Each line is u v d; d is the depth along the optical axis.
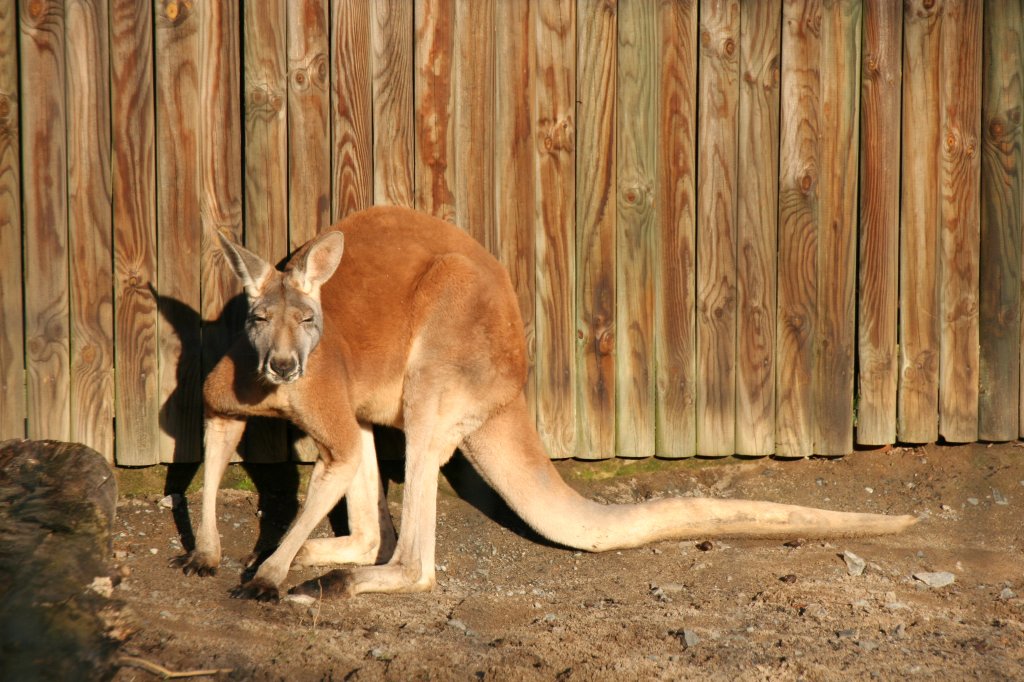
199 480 9.55
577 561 8.79
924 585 8.11
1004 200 10.41
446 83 9.47
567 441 10.01
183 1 8.98
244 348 7.89
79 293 9.05
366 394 8.62
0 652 5.90
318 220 9.41
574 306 9.91
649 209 9.91
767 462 10.47
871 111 10.13
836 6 9.98
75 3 8.80
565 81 9.66
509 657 6.71
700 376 10.17
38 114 8.82
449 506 9.88
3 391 8.95
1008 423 10.59
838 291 10.25
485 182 9.63
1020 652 6.92
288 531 7.98
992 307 10.49
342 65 9.29
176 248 9.19
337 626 7.20
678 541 9.18
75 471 7.54
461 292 8.63
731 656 6.79
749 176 10.03
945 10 10.16
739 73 9.92
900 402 10.48
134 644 6.50
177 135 9.09
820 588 7.95
